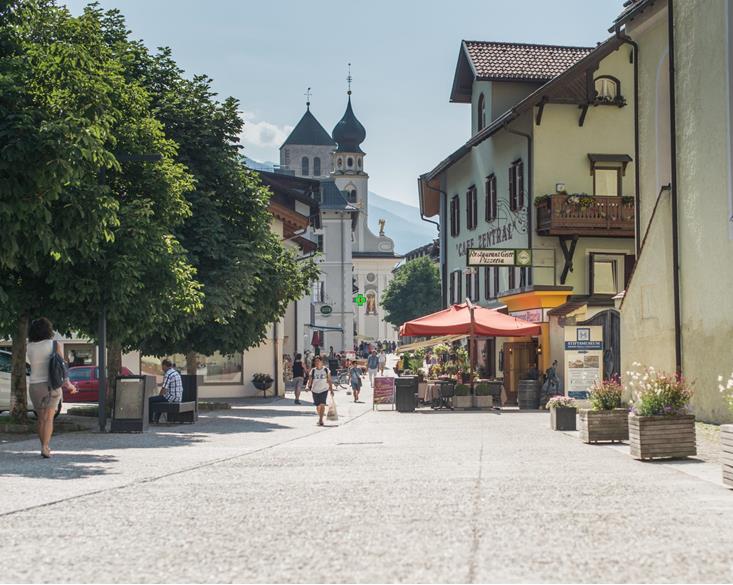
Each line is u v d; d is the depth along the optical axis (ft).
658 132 83.76
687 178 74.64
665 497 33.88
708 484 37.81
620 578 20.94
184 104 102.94
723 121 69.31
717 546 24.64
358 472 42.42
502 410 108.06
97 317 72.95
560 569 21.76
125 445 58.90
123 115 78.07
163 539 25.59
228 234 101.04
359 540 25.34
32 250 60.29
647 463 46.39
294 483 38.17
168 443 60.64
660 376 49.19
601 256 134.31
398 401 105.19
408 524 27.91
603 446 56.39
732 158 68.08
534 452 52.75
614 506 31.58
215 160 101.96
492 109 150.92
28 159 56.95
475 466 45.06
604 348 100.99
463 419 89.76
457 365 120.88
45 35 71.67
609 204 130.41
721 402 69.31
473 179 164.86
